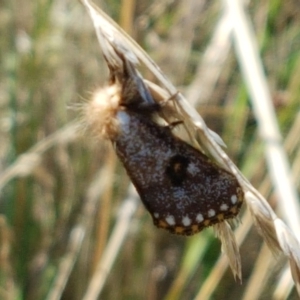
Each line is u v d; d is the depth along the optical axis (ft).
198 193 0.28
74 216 0.45
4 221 0.42
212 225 0.28
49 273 0.43
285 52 0.44
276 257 0.28
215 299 0.43
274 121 0.34
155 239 0.44
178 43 0.44
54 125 0.46
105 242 0.41
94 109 0.28
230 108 0.42
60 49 0.45
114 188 0.43
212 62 0.42
